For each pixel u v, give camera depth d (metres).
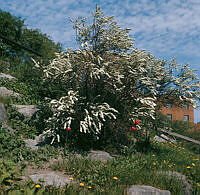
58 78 9.47
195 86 9.84
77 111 8.73
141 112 9.18
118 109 9.42
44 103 9.98
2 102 9.84
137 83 9.60
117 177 6.10
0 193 4.09
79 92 9.45
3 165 5.11
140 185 5.73
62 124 8.63
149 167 7.27
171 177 6.47
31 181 4.66
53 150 7.57
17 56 18.72
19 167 5.98
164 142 13.05
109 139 9.42
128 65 9.33
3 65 15.02
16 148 7.06
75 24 9.12
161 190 5.55
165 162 8.13
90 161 7.05
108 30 9.33
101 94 9.48
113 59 9.49
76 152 7.96
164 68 10.09
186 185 6.38
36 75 13.20
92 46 9.28
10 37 18.73
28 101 11.02
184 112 23.97
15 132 8.24
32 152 7.11
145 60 9.34
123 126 9.73
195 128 17.91
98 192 4.89
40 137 8.54
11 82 12.48
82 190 4.73
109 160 7.68
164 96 10.15
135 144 9.81
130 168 6.83
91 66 8.58
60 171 6.21
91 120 8.64
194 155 11.83
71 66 9.05
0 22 18.67
